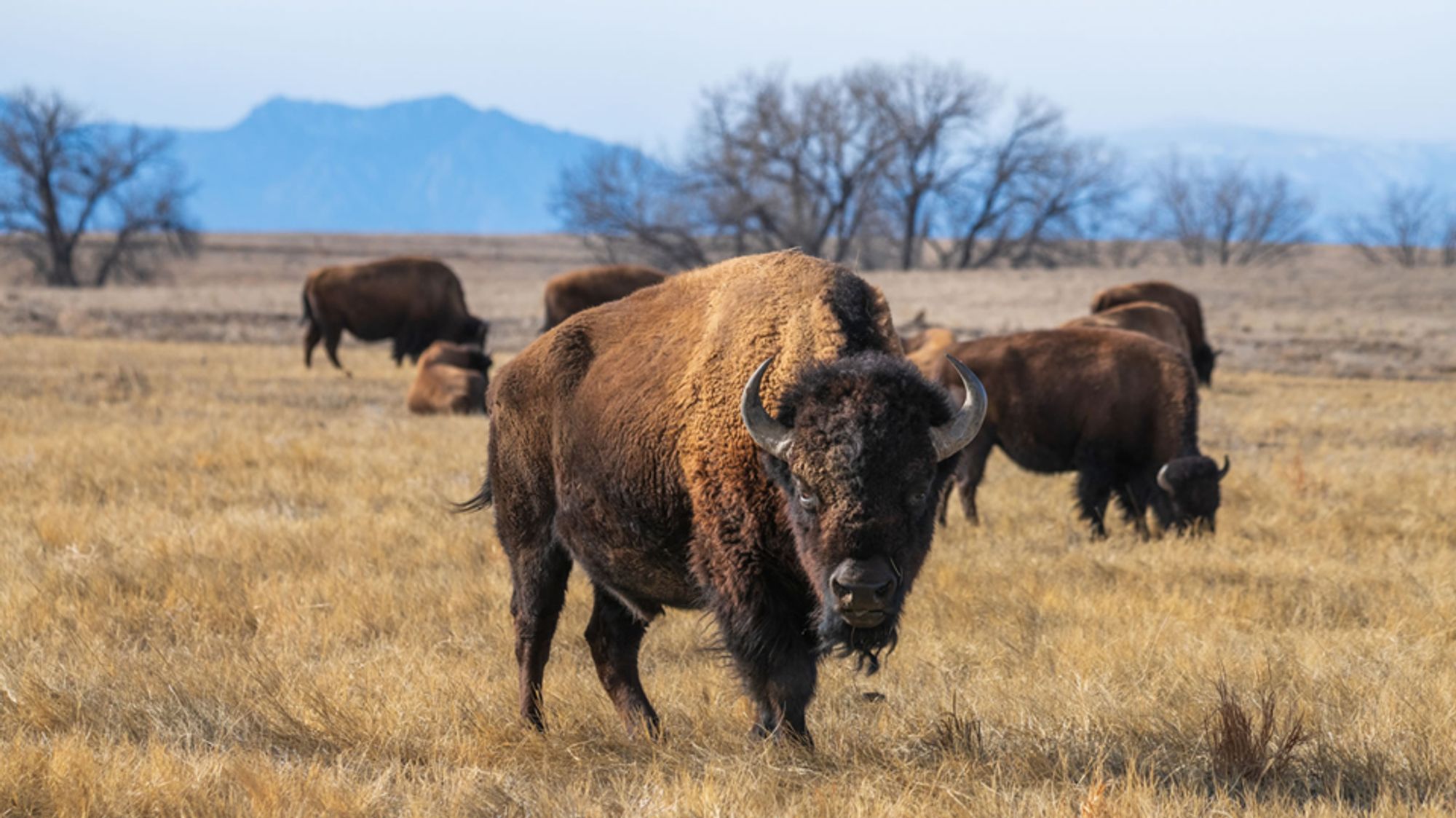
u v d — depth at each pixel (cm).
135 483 4303
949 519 4372
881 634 1703
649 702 2225
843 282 1945
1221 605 2880
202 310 14400
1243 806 1675
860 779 1736
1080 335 4397
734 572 1853
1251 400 8481
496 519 2358
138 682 2206
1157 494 4144
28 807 1622
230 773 1731
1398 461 5509
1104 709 2033
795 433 1670
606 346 2139
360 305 9856
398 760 1823
